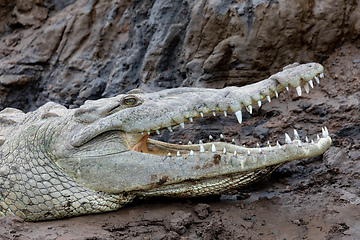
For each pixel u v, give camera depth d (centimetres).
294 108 1455
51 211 1030
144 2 1803
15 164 1062
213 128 1492
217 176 1044
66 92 1856
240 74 1534
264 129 1418
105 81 1812
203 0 1598
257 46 1512
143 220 1001
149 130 1051
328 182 1137
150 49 1677
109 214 1047
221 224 948
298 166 1246
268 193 1177
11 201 1050
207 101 1037
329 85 1483
